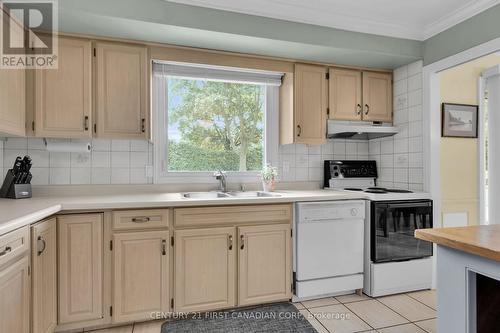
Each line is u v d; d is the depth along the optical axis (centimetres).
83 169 249
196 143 285
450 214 293
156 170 267
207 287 214
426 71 272
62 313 187
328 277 245
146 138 236
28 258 151
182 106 281
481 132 305
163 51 243
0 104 172
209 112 289
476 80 306
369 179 326
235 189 289
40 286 163
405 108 295
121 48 231
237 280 222
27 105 208
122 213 197
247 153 300
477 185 304
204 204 211
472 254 103
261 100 305
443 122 291
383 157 321
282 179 306
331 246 246
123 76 230
